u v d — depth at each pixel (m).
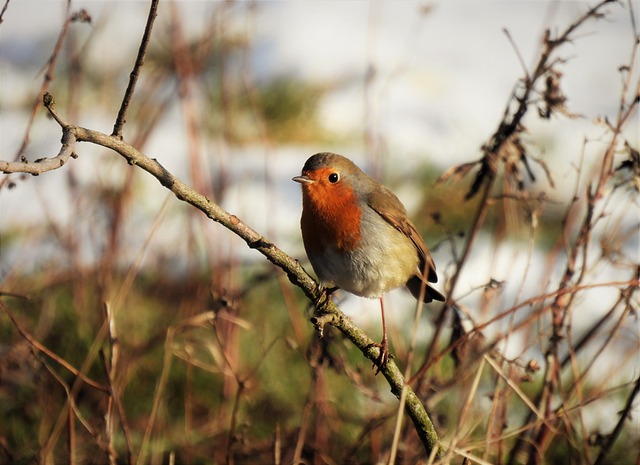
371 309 10.88
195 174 10.92
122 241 10.84
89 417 9.27
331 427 9.11
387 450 8.24
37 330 10.05
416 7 18.28
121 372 9.02
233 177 13.28
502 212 9.27
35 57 15.44
